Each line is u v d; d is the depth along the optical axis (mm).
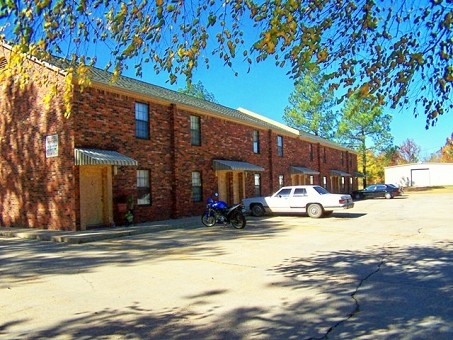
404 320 5129
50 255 10430
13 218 16812
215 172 22281
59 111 15133
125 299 6297
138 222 17156
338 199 19219
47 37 4918
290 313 5488
